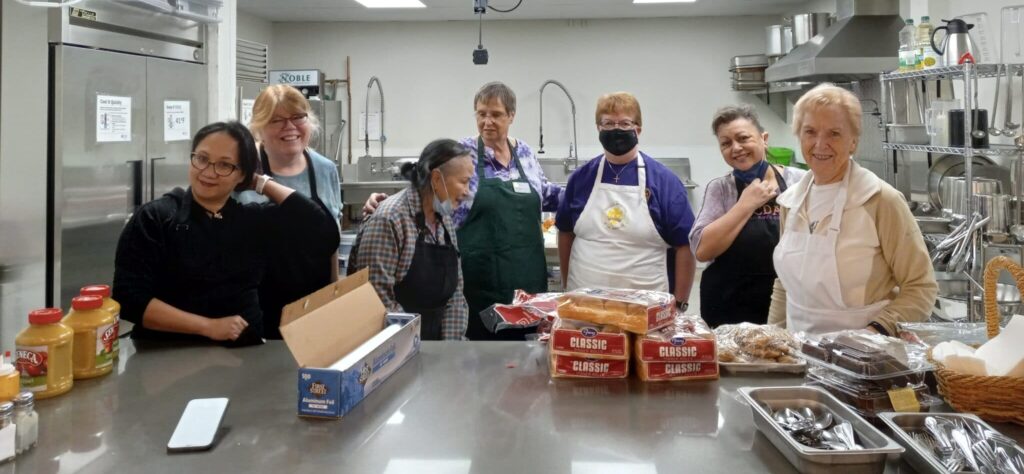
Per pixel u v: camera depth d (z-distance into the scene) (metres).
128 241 1.41
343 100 5.87
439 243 1.84
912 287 1.48
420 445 0.92
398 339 1.23
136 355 1.33
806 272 1.58
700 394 1.11
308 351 1.03
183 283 1.45
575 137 5.75
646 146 5.74
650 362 1.16
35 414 0.91
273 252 1.62
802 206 1.62
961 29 2.53
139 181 2.51
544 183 2.55
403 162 1.84
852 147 1.52
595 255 2.18
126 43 2.43
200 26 2.85
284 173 2.06
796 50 3.98
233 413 1.03
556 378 1.19
